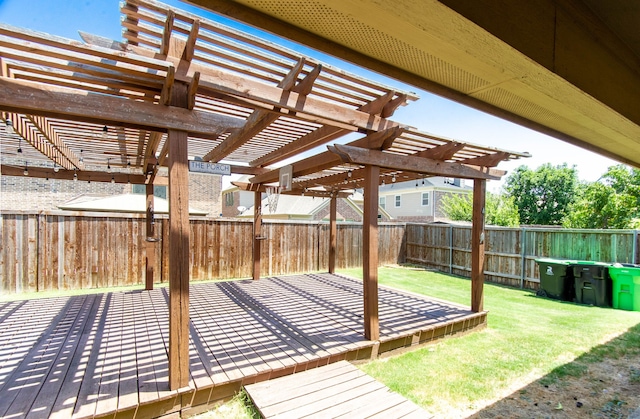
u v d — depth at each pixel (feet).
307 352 10.33
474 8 2.42
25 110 6.85
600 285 18.53
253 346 10.77
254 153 18.11
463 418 8.17
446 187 59.41
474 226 14.94
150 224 18.99
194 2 2.47
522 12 2.81
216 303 16.16
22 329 12.19
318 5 2.38
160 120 7.76
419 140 12.01
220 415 8.11
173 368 7.98
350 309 15.21
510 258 24.40
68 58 6.47
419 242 32.19
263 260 25.46
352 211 57.16
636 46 4.19
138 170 24.79
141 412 7.59
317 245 28.35
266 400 8.20
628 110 4.21
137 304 15.74
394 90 10.29
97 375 8.70
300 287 20.07
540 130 4.74
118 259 21.04
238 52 8.38
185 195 8.12
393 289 20.12
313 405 8.05
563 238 21.72
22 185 31.83
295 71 8.82
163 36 7.47
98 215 20.45
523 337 13.61
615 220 32.01
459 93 3.70
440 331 13.12
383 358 11.49
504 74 3.23
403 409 7.97
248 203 64.18
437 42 2.76
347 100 10.80
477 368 10.79
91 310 14.70
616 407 8.70
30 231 18.85
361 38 2.81
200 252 23.06
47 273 19.22
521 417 8.25
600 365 11.06
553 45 3.10
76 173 17.85
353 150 10.94
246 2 2.48
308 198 52.90
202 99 10.91
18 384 8.23
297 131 13.52
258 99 8.66
